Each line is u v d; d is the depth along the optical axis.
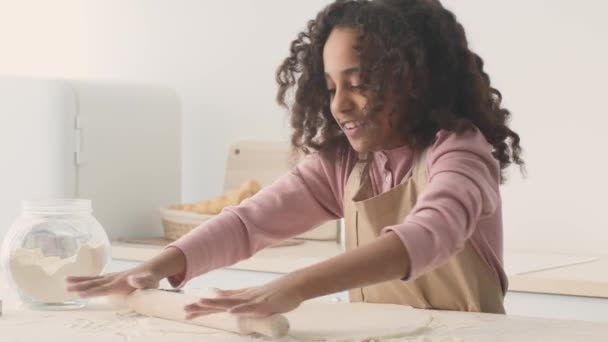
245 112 3.18
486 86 1.65
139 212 3.15
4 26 3.63
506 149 1.70
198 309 1.31
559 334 1.35
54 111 2.96
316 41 1.62
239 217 1.70
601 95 2.63
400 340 1.31
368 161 1.71
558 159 2.70
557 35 2.69
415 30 1.56
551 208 2.71
